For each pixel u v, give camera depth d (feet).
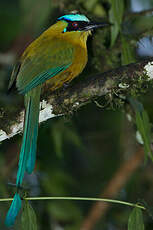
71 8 35.40
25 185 35.58
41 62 29.68
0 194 31.96
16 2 39.32
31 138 25.71
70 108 25.96
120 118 43.37
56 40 31.60
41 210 36.83
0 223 31.60
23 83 28.32
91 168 44.73
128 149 41.01
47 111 26.37
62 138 38.19
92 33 35.50
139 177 40.98
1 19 38.86
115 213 39.50
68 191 40.06
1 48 39.78
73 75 31.24
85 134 44.06
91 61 36.01
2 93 37.73
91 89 25.21
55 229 37.52
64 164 42.39
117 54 36.01
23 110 26.30
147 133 27.66
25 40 38.52
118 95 27.68
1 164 36.68
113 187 40.45
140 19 34.30
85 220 38.93
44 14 21.33
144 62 24.85
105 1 35.83
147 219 34.94
